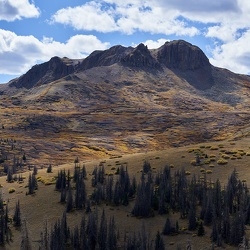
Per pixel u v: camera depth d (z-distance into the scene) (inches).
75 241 3442.4
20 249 3373.5
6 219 3991.1
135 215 3959.2
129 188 4458.7
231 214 3607.3
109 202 4360.2
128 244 3208.7
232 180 4050.2
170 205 4030.5
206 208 3585.1
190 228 3503.9
